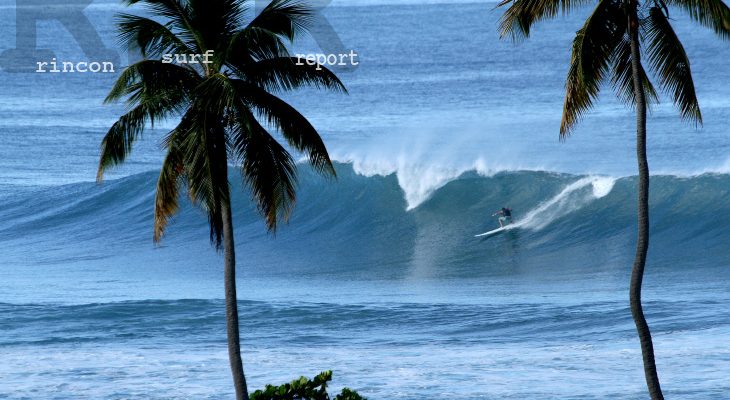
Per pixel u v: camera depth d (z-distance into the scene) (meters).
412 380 69.62
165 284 120.00
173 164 47.94
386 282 120.94
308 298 108.69
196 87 44.78
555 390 65.38
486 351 80.44
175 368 75.25
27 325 93.56
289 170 47.50
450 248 141.50
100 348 83.94
